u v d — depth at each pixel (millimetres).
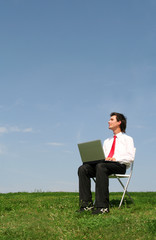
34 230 3672
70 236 3453
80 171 4977
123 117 5664
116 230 3537
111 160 5172
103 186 4664
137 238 3256
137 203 5859
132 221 3859
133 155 5152
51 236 3469
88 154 5062
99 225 3783
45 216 4566
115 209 5027
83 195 4918
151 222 3709
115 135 5605
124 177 5207
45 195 9766
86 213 4562
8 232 3611
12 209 5520
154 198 7156
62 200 6707
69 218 4258
